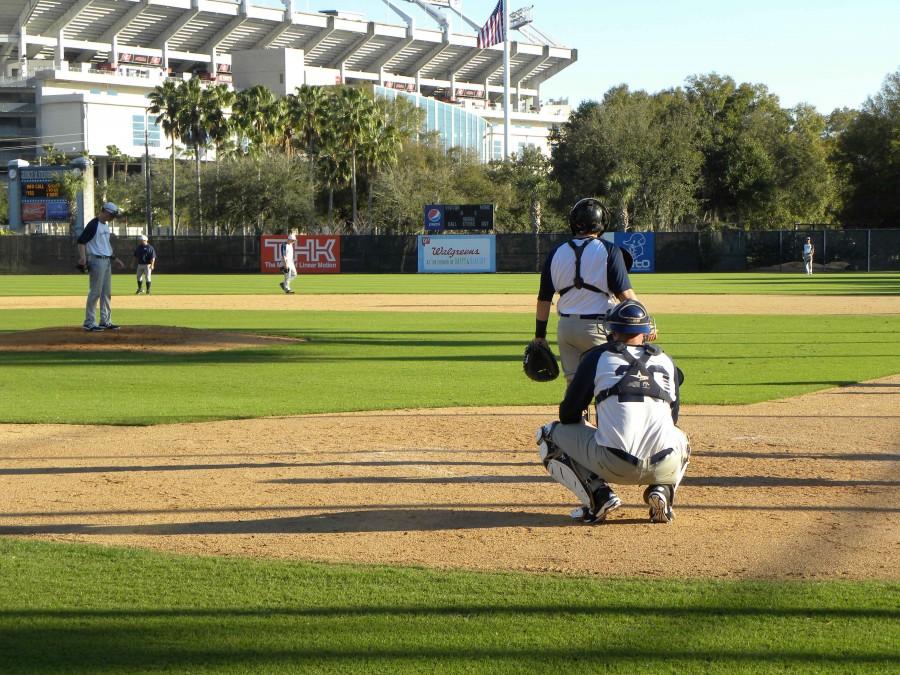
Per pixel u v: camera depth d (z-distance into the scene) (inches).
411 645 173.2
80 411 446.9
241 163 3570.4
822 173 3873.0
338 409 451.2
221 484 300.5
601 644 173.2
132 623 183.9
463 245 2541.8
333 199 3946.9
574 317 315.0
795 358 654.5
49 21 5295.3
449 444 365.1
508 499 281.6
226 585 205.8
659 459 243.0
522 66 7219.5
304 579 209.6
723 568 216.5
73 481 304.8
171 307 1233.4
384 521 258.2
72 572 214.7
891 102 3329.2
